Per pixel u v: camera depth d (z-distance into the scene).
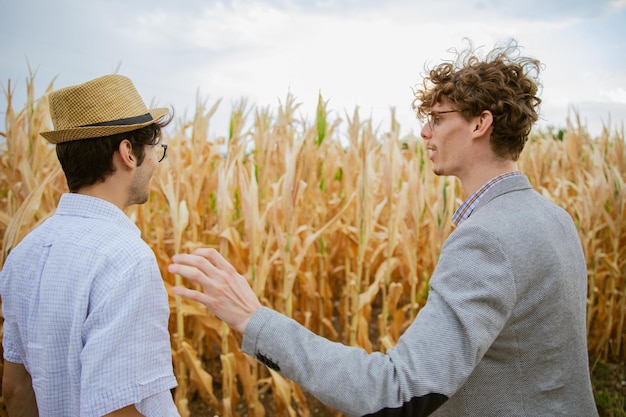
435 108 1.23
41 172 2.72
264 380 2.88
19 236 2.23
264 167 3.39
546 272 1.02
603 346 4.04
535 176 4.68
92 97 1.09
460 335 0.92
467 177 1.21
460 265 0.98
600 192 3.86
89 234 1.05
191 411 3.12
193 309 2.64
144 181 1.20
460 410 1.10
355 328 3.03
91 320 0.96
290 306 2.79
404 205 2.99
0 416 2.36
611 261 4.04
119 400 0.92
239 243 2.75
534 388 1.07
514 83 1.15
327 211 4.18
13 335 1.15
